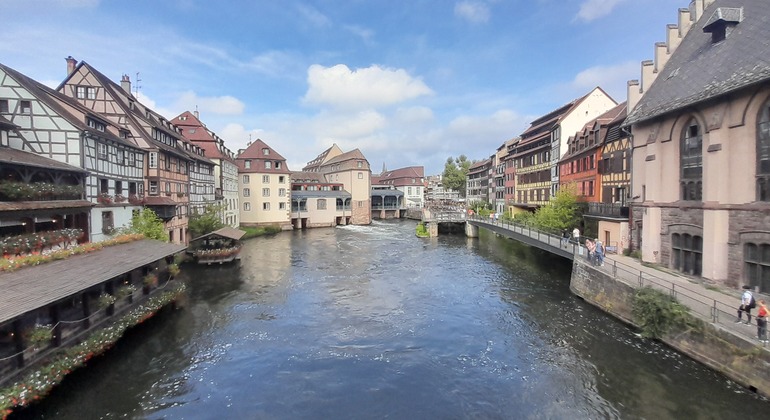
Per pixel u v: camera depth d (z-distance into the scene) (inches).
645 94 791.7
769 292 501.4
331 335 587.8
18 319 364.5
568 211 1098.7
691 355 455.5
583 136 1208.2
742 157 533.0
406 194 3506.4
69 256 551.8
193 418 383.2
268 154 2196.1
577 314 644.7
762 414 354.9
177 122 1782.7
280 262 1174.3
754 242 518.6
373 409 397.4
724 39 633.0
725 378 407.5
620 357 481.7
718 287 561.6
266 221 2132.1
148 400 412.5
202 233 1273.4
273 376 464.8
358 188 2635.3
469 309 701.3
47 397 400.2
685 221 647.1
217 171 1737.2
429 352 525.7
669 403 385.4
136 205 952.3
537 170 1707.7
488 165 2719.0
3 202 525.7
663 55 800.9
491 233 1878.7
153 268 737.0
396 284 893.8
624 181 928.9
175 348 540.7
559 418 374.9
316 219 2395.4
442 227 1974.7
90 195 764.0
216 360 506.0
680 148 665.0
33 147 713.6
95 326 499.8
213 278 959.6
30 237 542.9
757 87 506.9
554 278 922.1
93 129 780.6
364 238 1785.2
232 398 418.3
